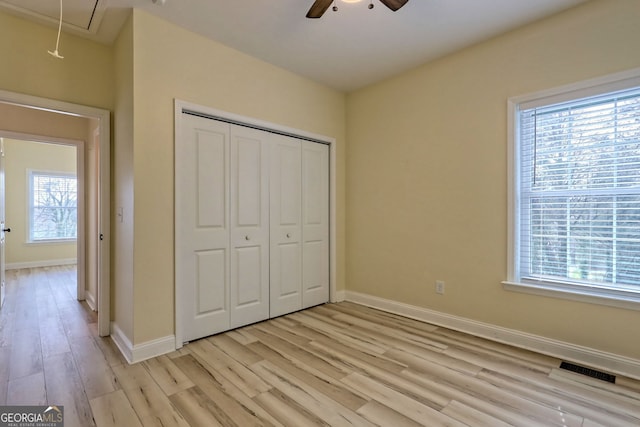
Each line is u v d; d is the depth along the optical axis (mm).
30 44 2330
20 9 2186
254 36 2598
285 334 2742
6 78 2232
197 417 1622
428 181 3051
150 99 2301
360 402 1753
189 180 2543
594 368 2123
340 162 3816
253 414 1647
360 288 3693
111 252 2705
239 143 2885
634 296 2025
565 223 2336
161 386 1905
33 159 6156
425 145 3074
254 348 2453
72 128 3699
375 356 2316
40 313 3287
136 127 2232
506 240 2557
